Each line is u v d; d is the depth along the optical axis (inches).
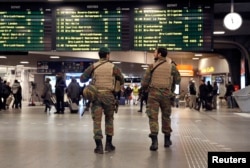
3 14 565.0
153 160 257.1
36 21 564.7
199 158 265.1
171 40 549.6
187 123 522.0
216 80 1249.4
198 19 544.7
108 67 288.2
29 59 1093.8
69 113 725.9
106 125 293.3
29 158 263.4
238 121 553.9
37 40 564.4
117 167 235.5
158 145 321.1
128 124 502.0
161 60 303.1
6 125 483.8
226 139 359.3
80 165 240.8
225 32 796.6
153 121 297.3
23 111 796.0
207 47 543.5
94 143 329.7
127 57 1058.1
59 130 427.8
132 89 1492.4
